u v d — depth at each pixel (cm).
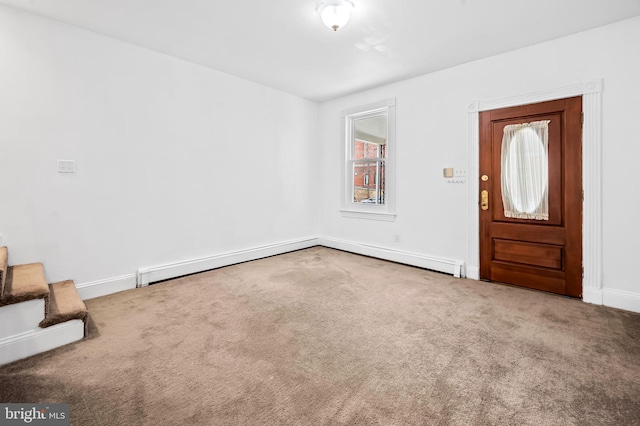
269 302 270
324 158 510
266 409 139
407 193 397
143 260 315
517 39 282
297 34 277
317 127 512
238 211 402
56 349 190
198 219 360
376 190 456
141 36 283
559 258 288
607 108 258
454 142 350
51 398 146
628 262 253
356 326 223
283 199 461
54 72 255
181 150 340
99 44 278
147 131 313
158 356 183
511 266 317
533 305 263
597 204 264
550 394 149
